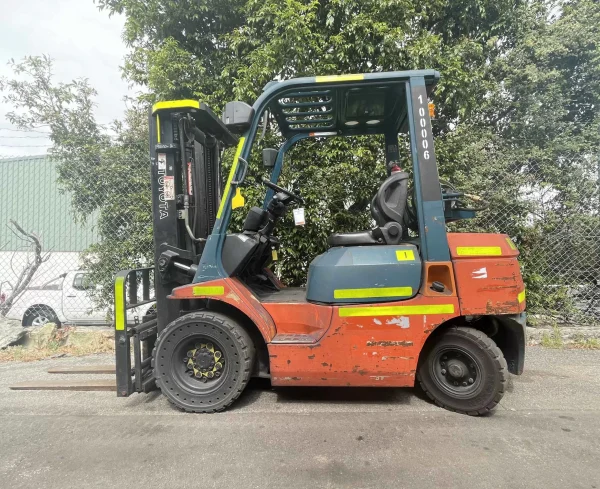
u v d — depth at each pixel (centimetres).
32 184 684
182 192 341
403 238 344
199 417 296
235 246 314
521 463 229
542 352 463
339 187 531
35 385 366
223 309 329
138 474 222
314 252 545
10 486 214
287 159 532
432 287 291
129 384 312
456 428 273
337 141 530
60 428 282
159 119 327
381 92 326
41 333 515
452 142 542
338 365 293
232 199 320
